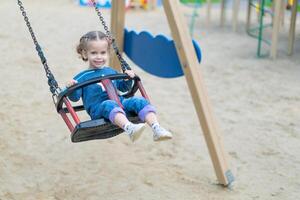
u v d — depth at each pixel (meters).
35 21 15.05
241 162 6.34
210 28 15.65
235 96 9.00
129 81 4.93
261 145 6.89
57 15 16.28
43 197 5.30
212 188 5.64
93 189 5.52
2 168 5.92
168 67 6.34
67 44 12.44
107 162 6.22
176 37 5.40
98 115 4.57
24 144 6.64
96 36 4.81
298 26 16.25
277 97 9.02
